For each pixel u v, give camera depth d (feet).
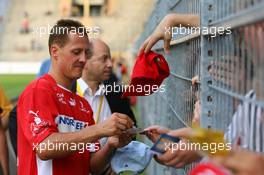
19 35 172.04
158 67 12.10
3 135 18.04
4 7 184.03
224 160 5.76
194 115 10.50
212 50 9.05
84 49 11.66
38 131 10.97
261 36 5.94
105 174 13.66
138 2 172.96
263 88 5.85
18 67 162.09
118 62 97.96
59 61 11.59
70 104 11.66
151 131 9.93
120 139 11.80
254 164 5.47
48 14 179.01
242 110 6.97
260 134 6.64
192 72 11.46
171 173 15.46
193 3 11.43
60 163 11.30
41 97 11.15
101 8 171.53
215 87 8.69
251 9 5.72
